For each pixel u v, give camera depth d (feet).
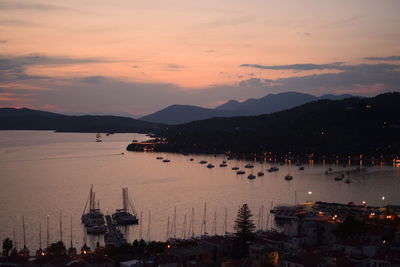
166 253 502.79
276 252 466.29
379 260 408.05
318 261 411.13
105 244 624.59
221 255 513.86
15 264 486.38
